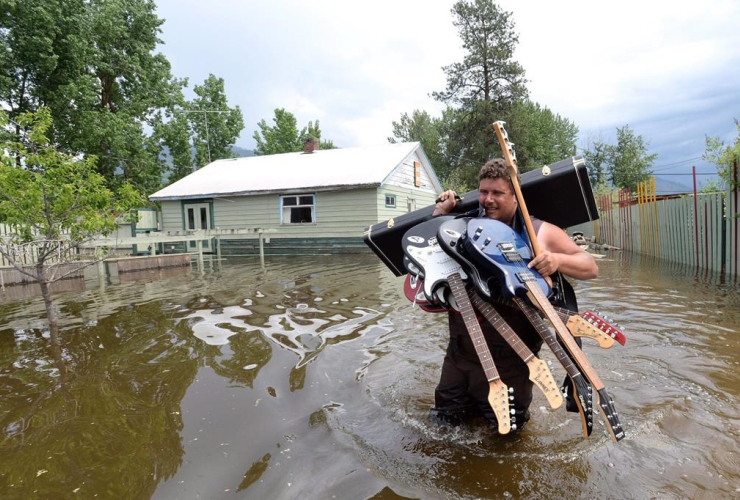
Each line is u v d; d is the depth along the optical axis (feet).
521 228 7.96
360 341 13.55
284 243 49.93
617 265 29.53
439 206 9.94
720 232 24.82
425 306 8.55
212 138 92.38
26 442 8.10
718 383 9.89
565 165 8.97
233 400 9.62
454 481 6.73
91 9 65.31
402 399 9.58
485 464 7.16
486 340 7.98
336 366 11.51
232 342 13.64
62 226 17.39
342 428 8.38
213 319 16.53
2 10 54.60
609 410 6.37
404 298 19.74
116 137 63.98
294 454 7.54
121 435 8.28
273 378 10.78
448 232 7.57
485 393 8.24
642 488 6.45
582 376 7.00
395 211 51.49
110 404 9.55
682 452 7.33
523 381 8.04
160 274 30.32
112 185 66.23
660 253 33.22
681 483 6.54
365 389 10.10
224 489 6.66
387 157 53.31
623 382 10.06
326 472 7.04
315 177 50.16
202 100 92.02
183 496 6.51
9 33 56.59
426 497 6.40
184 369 11.46
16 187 16.19
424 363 11.66
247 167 60.49
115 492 6.64
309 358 12.11
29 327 16.12
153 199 53.57
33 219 16.69
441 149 156.56
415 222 10.05
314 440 7.98
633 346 12.35
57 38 59.47
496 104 102.58
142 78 72.54
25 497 6.57
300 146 113.50
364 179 46.47
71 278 26.40
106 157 67.10
